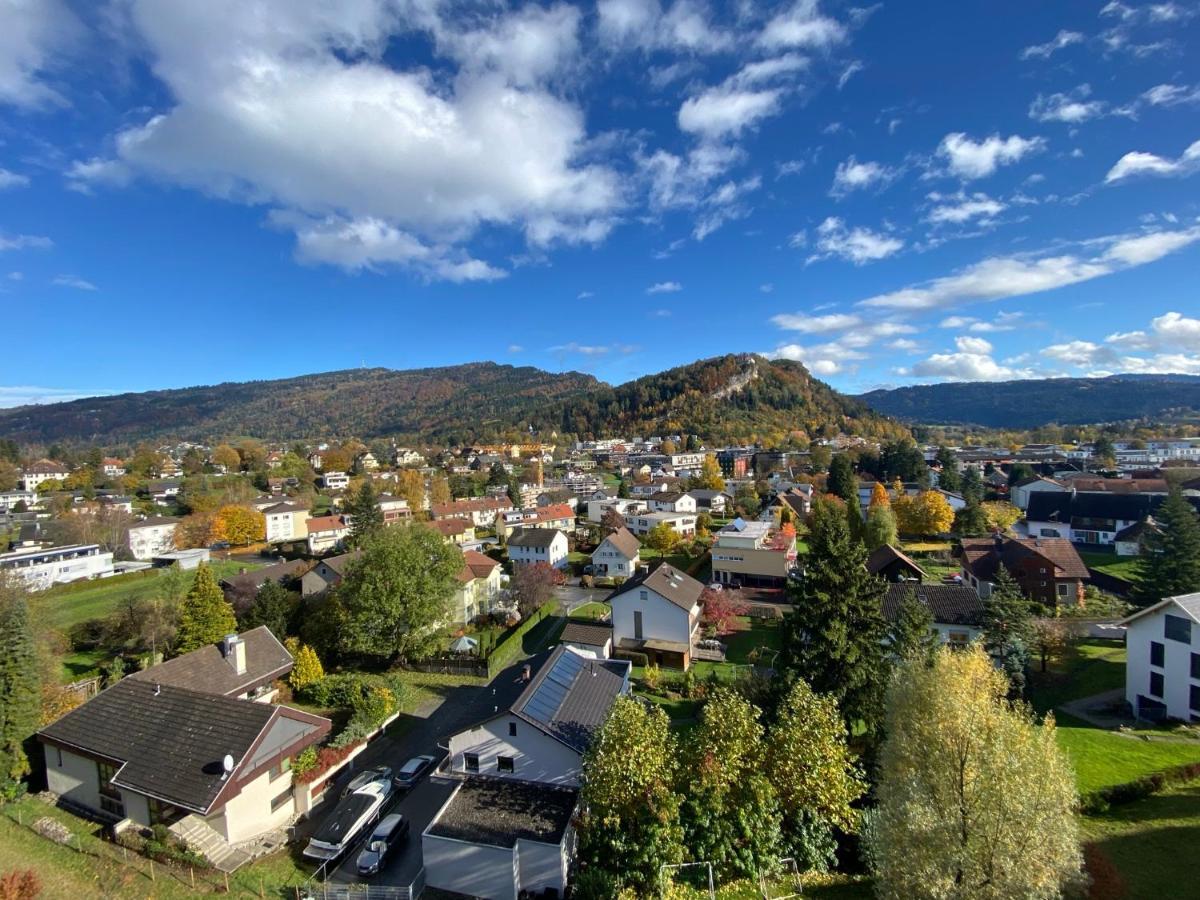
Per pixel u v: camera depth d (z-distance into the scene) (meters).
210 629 39.31
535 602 57.62
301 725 26.16
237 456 188.00
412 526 48.38
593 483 157.38
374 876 22.12
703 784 20.41
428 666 43.97
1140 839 23.12
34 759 26.41
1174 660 33.03
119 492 135.38
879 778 23.77
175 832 21.94
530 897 21.22
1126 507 78.19
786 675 29.47
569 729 25.34
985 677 21.56
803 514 102.88
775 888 21.00
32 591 50.09
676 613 46.53
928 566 72.12
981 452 182.00
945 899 16.81
